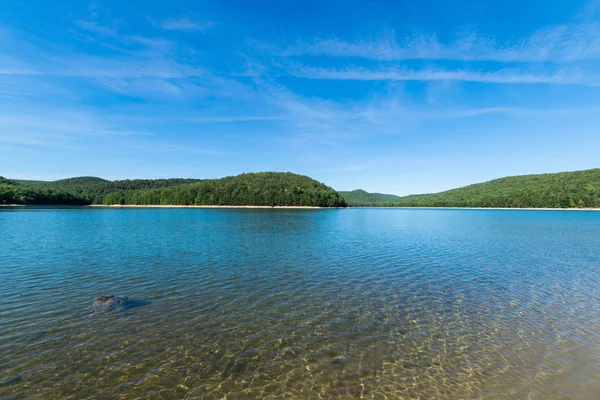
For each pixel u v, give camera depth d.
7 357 10.39
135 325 12.98
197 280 19.47
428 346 11.43
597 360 10.43
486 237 42.44
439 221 76.38
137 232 44.72
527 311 14.73
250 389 9.00
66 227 50.81
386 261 25.52
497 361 10.41
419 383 9.27
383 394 8.80
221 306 15.19
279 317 13.95
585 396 8.66
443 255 28.39
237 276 20.47
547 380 9.38
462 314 14.38
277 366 10.15
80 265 23.14
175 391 8.90
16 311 14.26
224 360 10.47
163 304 15.38
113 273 20.91
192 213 107.81
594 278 20.58
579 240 39.50
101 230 47.00
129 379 9.40
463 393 8.81
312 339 11.94
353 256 27.55
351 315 14.23
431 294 17.16
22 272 21.02
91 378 9.41
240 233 44.75
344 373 9.77
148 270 21.83
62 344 11.32
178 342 11.61
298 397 8.66
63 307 14.80
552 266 24.11
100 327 12.73
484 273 21.77
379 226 60.22
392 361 10.44
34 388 8.91
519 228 56.22
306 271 21.95
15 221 62.56
